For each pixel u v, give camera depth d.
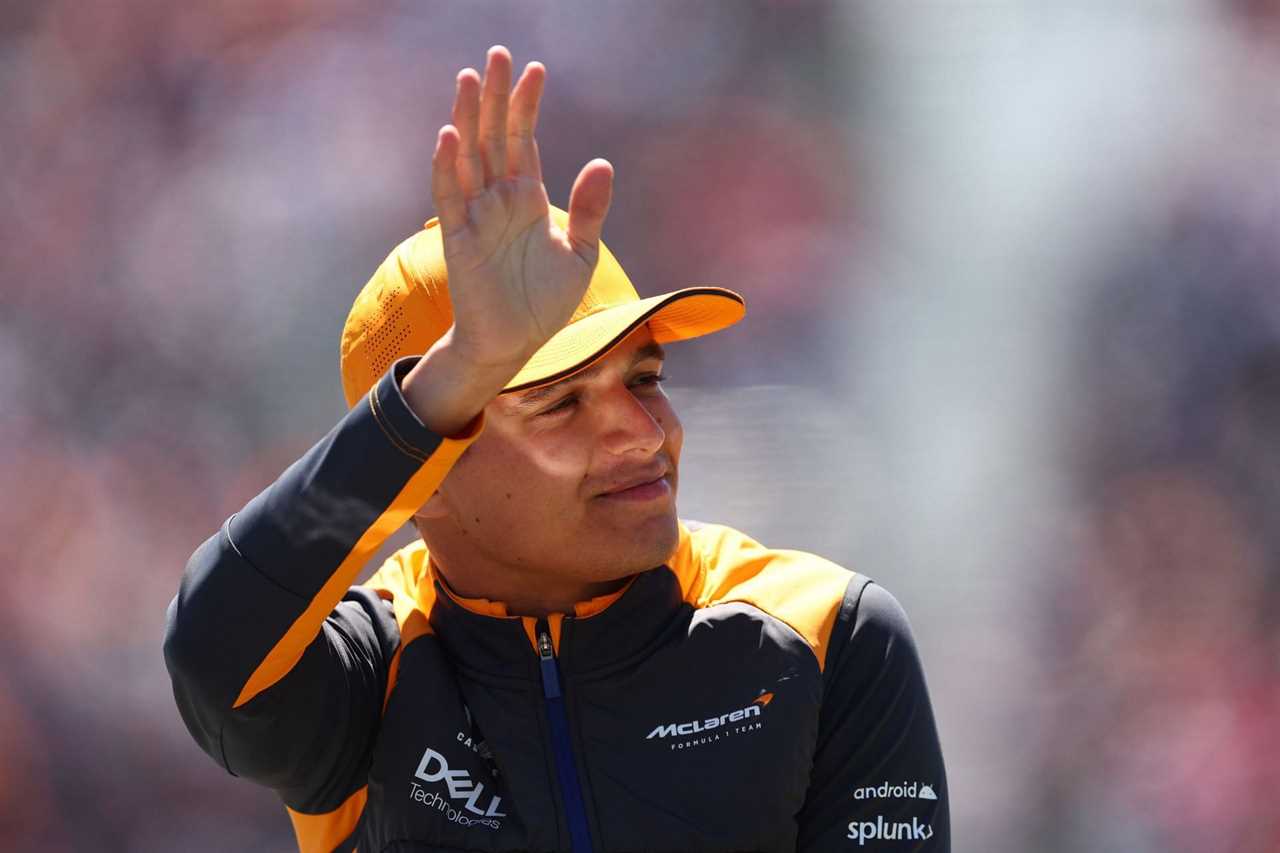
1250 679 20.17
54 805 19.34
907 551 21.06
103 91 25.20
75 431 22.48
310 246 24.31
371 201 24.73
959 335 24.78
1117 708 19.66
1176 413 23.78
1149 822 18.92
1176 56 26.02
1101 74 26.11
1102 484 22.78
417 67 25.92
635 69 26.78
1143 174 25.67
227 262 24.09
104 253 24.05
